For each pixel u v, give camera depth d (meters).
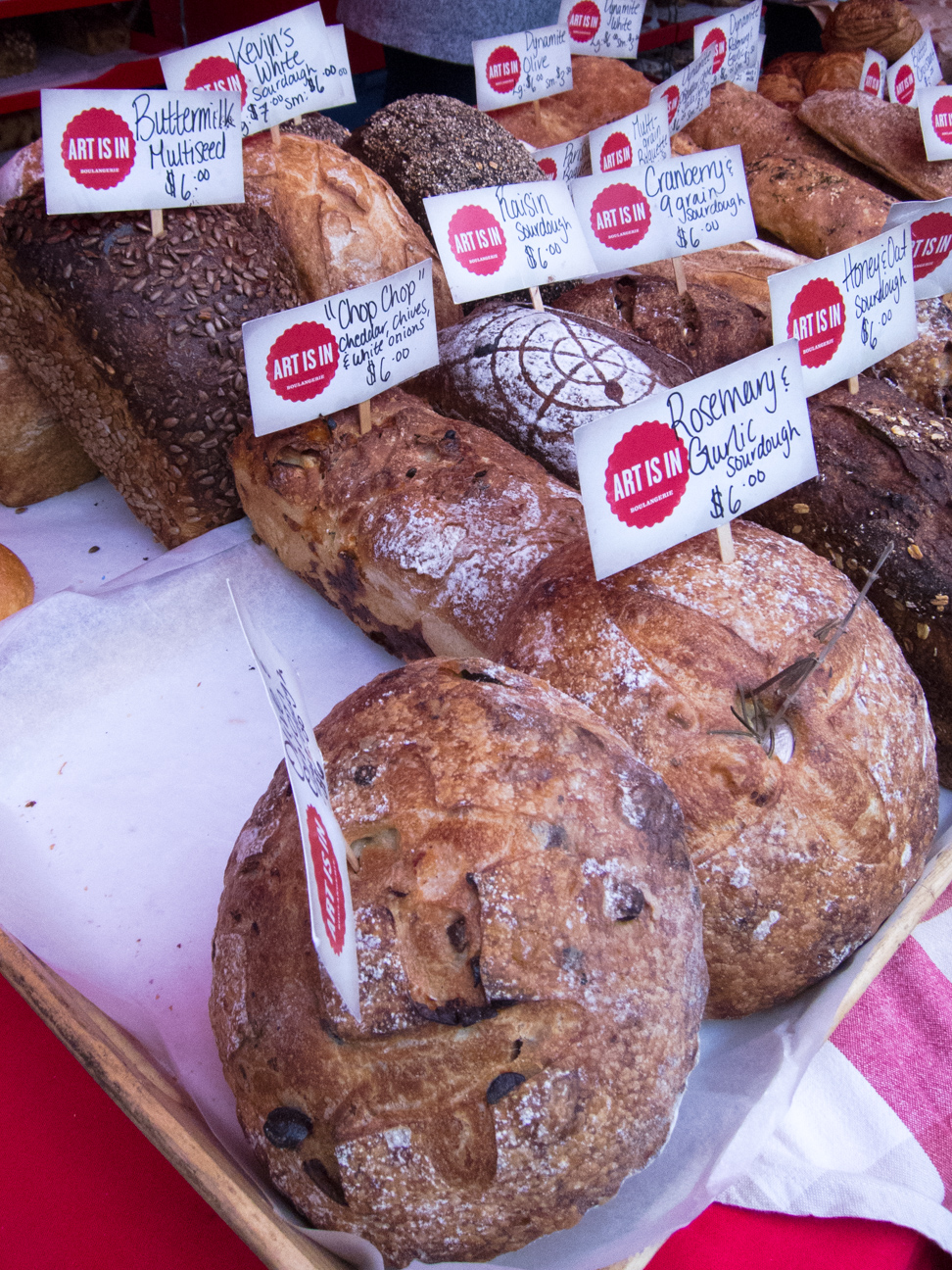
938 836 0.48
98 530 0.68
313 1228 0.34
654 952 0.35
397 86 1.07
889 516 0.53
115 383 0.57
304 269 0.66
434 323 0.58
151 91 0.55
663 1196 0.37
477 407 0.60
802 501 0.55
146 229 0.58
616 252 0.63
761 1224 0.40
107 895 0.47
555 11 0.96
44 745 0.53
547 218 0.60
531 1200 0.33
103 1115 0.41
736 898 0.40
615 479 0.41
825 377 0.57
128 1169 0.39
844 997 0.41
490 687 0.38
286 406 0.54
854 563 0.53
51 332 0.58
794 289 0.54
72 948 0.45
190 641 0.59
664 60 1.22
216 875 0.49
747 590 0.44
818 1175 0.41
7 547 0.64
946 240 0.63
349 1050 0.33
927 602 0.51
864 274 0.56
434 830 0.34
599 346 0.61
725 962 0.41
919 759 0.44
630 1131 0.34
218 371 0.58
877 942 0.43
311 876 0.29
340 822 0.35
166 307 0.56
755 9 0.91
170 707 0.56
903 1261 0.40
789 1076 0.40
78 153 0.54
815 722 0.41
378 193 0.68
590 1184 0.33
